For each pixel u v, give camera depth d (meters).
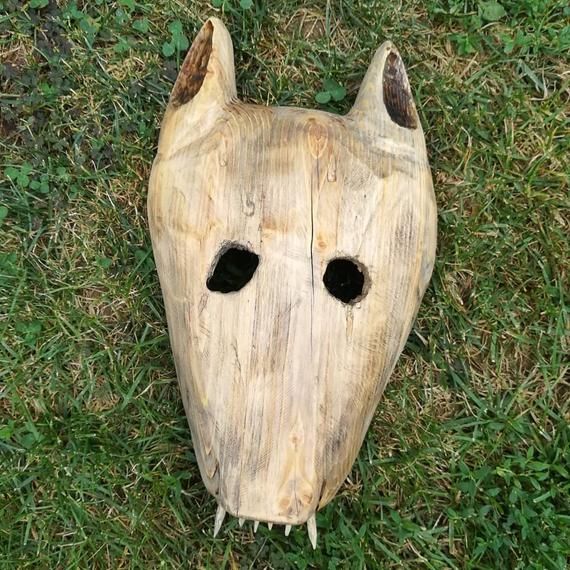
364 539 1.64
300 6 1.70
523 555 1.64
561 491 1.65
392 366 1.35
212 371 1.26
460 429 1.69
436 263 1.67
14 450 1.67
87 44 1.68
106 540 1.66
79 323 1.69
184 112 1.34
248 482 1.24
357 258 1.25
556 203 1.69
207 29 1.38
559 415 1.69
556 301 1.69
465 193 1.68
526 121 1.69
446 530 1.67
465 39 1.68
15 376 1.68
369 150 1.30
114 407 1.69
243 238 1.24
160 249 1.34
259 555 1.67
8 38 1.69
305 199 1.24
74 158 1.69
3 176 1.70
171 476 1.66
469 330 1.69
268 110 1.34
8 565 1.64
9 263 1.67
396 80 1.39
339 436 1.27
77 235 1.70
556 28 1.70
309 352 1.22
